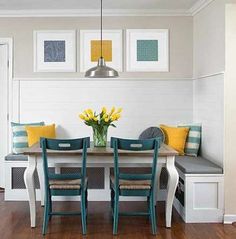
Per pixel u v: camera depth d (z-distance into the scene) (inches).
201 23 187.9
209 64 174.4
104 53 201.9
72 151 142.6
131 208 171.3
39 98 202.7
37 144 163.5
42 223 150.6
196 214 152.0
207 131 177.6
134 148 136.5
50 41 201.8
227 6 151.1
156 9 198.1
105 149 147.1
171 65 202.8
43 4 188.1
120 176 138.6
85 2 185.2
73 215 151.9
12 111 202.8
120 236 136.4
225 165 151.9
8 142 204.1
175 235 137.6
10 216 158.9
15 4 187.6
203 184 152.0
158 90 203.2
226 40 151.4
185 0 182.4
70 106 203.0
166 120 203.8
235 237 135.6
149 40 202.4
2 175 206.5
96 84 202.5
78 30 201.8
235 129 151.9
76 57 202.1
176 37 202.5
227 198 152.2
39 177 173.3
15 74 202.7
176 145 188.7
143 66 202.4
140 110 203.2
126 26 201.8
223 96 152.4
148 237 135.5
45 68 202.1
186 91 203.6
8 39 201.5
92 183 187.0
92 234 138.4
